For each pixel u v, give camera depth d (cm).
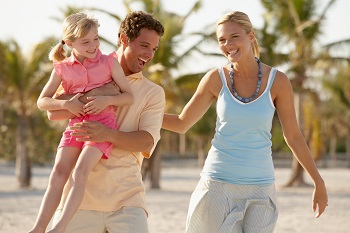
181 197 2442
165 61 2988
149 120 503
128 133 483
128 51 507
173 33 2958
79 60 487
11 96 3284
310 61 3288
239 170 518
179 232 1326
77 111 475
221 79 537
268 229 522
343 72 3825
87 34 479
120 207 484
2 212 1731
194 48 2984
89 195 484
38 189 3139
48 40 3119
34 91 3244
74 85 487
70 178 484
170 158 8075
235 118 520
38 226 459
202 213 528
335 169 6712
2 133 3544
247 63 528
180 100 3064
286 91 531
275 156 7588
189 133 6950
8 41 3133
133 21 504
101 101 473
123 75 492
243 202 521
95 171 484
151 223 1493
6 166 6197
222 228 517
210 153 534
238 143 521
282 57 3303
